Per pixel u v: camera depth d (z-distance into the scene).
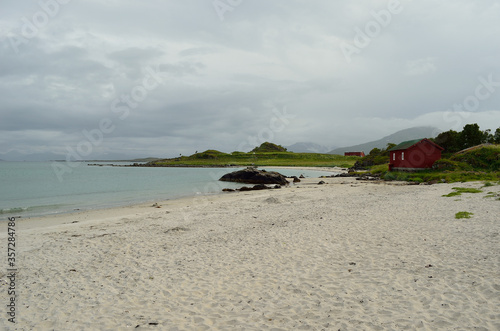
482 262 8.44
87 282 8.82
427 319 5.91
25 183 52.69
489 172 36.53
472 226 12.41
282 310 6.73
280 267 9.34
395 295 7.01
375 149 96.19
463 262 8.59
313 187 40.16
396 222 14.19
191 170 112.75
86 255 11.45
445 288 7.13
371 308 6.52
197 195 35.19
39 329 6.28
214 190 41.16
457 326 5.59
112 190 41.16
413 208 17.73
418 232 12.15
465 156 42.66
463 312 6.04
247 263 9.91
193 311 6.88
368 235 12.20
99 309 7.13
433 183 34.97
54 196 34.41
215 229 15.25
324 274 8.57
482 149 42.84
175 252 11.57
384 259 9.38
